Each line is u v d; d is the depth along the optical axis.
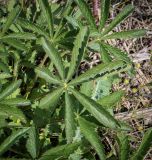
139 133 0.29
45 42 0.20
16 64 0.25
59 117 0.23
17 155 0.23
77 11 0.27
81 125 0.21
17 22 0.23
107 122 0.19
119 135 0.22
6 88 0.20
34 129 0.20
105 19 0.23
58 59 0.20
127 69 0.24
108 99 0.22
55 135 0.25
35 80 0.26
